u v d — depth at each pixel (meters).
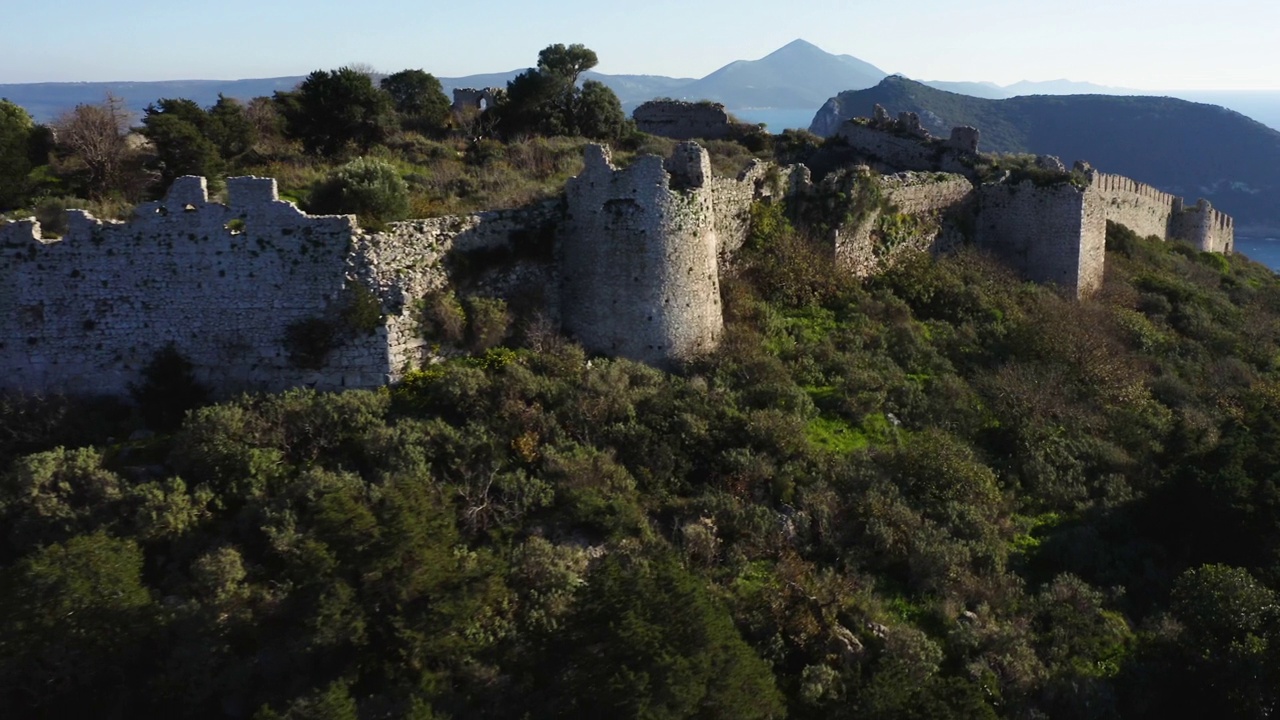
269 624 15.54
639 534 18.31
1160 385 29.80
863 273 32.47
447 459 19.14
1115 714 16.78
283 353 20.84
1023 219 36.81
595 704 13.86
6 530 17.38
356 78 34.66
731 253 29.09
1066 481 23.08
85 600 14.80
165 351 20.67
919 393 25.56
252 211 20.50
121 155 28.33
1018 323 30.91
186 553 17.02
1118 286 37.50
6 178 25.25
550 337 23.25
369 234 21.14
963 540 19.67
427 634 14.81
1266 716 16.48
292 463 18.91
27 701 15.02
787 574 17.86
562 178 30.61
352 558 15.13
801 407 23.36
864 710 15.05
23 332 20.36
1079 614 18.66
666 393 22.06
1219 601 18.00
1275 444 23.16
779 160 42.09
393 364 21.08
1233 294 44.25
